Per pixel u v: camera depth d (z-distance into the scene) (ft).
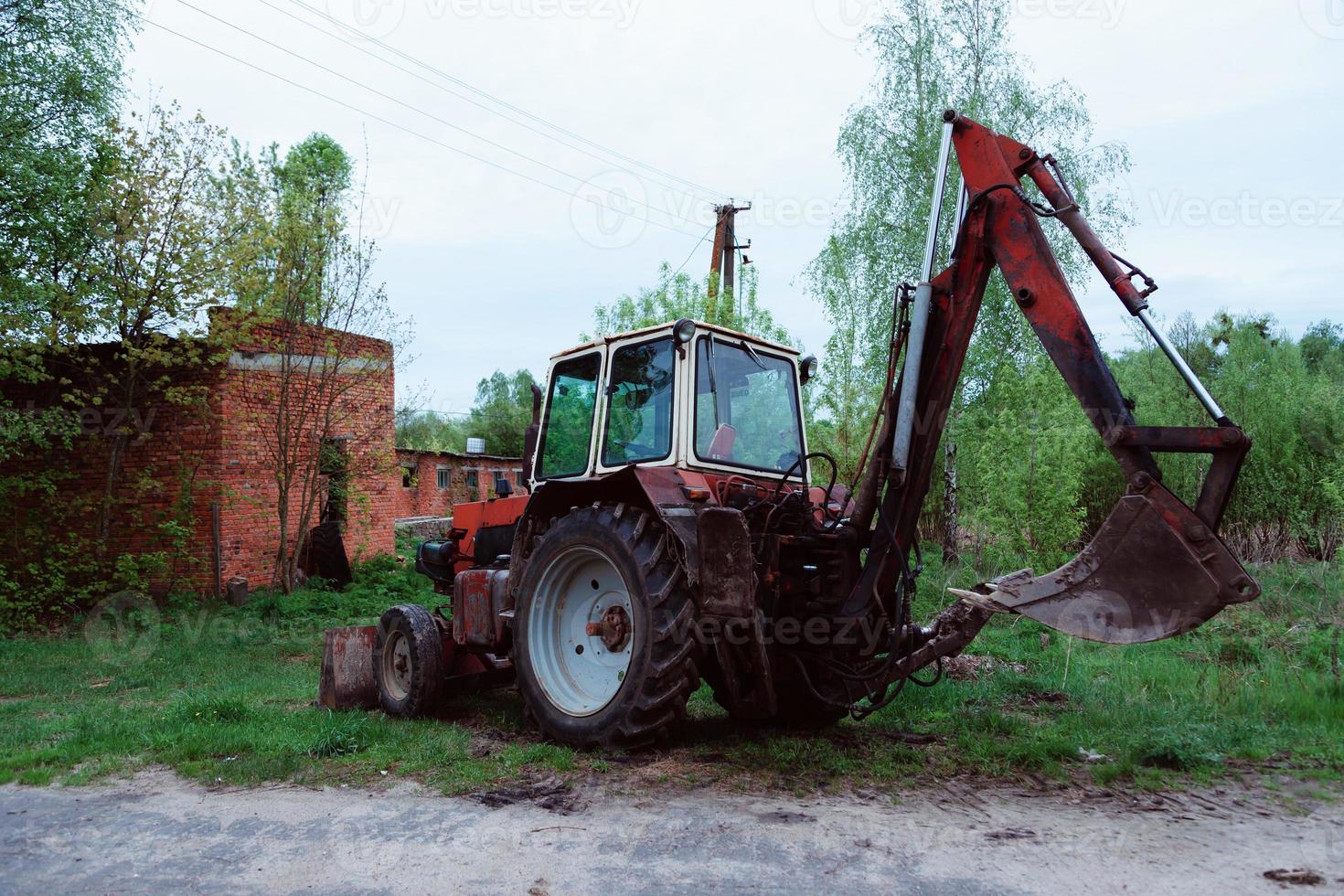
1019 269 12.80
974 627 15.23
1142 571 11.30
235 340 34.22
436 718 17.39
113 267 32.68
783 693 15.20
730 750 13.67
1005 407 32.07
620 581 14.70
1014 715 16.02
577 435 17.22
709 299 48.65
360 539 42.04
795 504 14.58
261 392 37.09
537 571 15.17
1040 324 12.57
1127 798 11.23
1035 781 12.03
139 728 15.96
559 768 12.87
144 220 32.22
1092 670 19.63
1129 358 46.32
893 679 14.66
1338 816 10.41
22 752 14.83
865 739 14.46
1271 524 40.37
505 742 14.96
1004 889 8.54
